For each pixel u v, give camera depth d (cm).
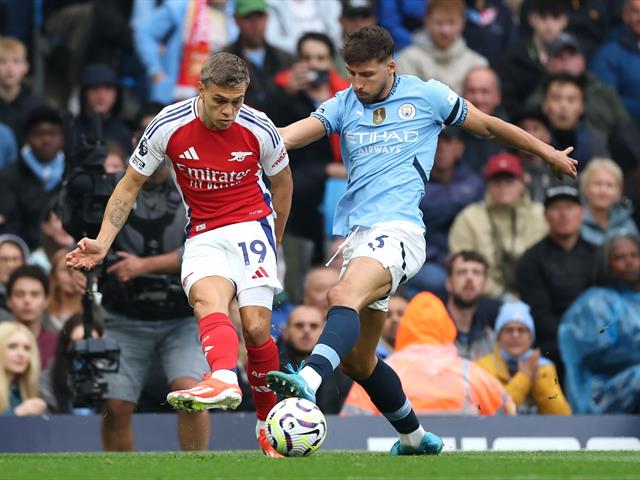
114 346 2833
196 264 2198
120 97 4284
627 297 3547
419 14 4841
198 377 2956
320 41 4288
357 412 3083
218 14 4741
